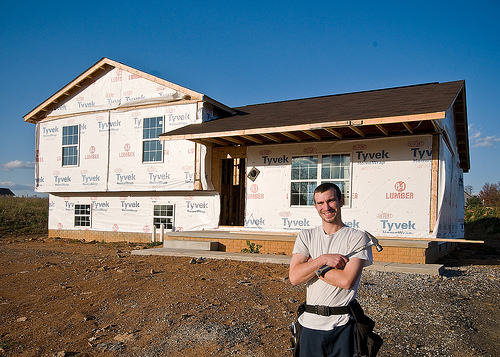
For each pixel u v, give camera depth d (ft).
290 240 38.52
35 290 27.68
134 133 52.70
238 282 27.66
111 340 18.69
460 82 41.09
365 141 37.60
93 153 55.57
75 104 57.36
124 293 25.99
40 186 59.52
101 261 37.04
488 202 114.11
